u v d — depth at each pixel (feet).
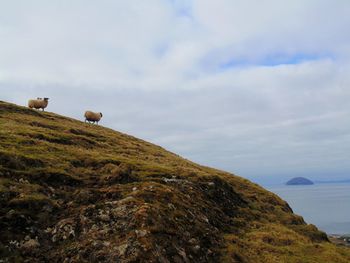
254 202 110.01
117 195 71.10
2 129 102.99
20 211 60.23
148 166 97.19
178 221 67.56
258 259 70.49
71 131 129.59
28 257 53.52
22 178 70.69
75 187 74.74
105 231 59.16
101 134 143.54
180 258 58.70
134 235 57.47
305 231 98.68
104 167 86.43
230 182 123.24
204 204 84.84
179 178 93.15
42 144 94.48
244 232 82.89
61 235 58.18
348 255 85.46
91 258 53.88
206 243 67.82
